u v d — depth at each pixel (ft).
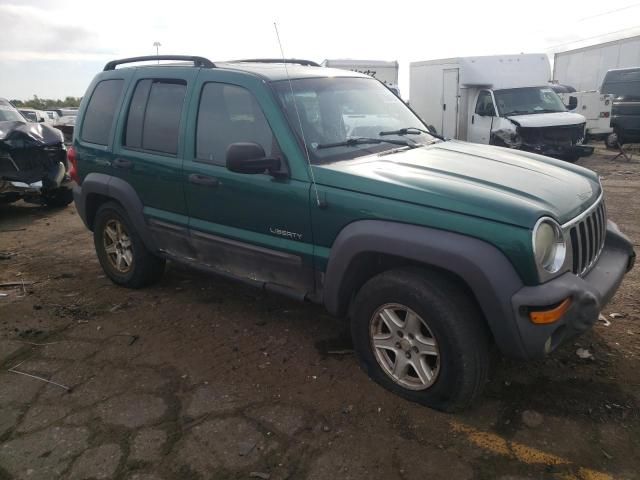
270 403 10.32
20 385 11.23
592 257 10.52
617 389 10.28
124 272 16.20
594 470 8.34
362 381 10.93
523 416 9.64
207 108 12.67
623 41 58.03
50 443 9.37
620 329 12.51
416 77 52.54
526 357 8.84
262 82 11.71
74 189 16.66
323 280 10.98
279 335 13.08
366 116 12.91
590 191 10.95
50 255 20.21
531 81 42.91
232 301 15.19
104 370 11.73
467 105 45.24
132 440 9.38
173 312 14.56
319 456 8.86
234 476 8.48
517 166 11.28
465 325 9.09
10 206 29.58
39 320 14.29
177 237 13.83
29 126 26.86
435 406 9.82
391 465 8.61
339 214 10.21
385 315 10.09
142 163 13.98
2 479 8.54
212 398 10.55
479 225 8.75
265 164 10.74
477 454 8.77
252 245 11.94
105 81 15.84
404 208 9.41
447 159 11.35
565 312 8.68
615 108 50.39
